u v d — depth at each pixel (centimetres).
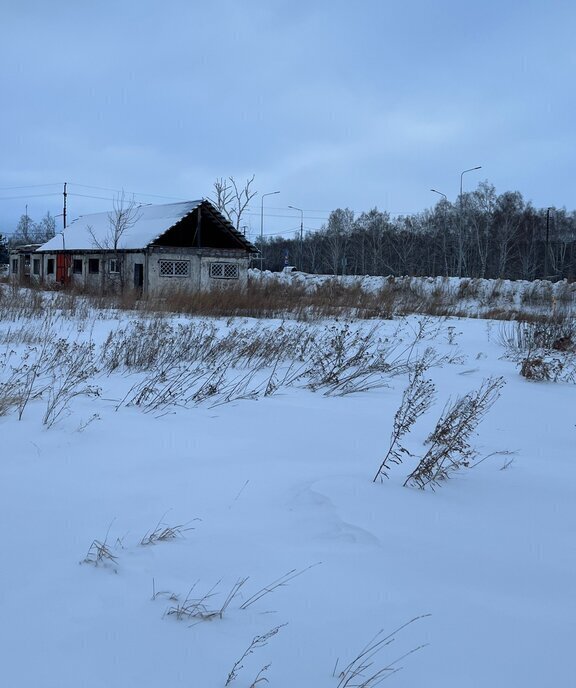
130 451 589
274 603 339
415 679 286
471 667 296
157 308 1895
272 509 467
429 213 8500
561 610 353
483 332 1778
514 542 441
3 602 327
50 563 370
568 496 545
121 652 290
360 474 561
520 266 6631
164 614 322
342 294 2703
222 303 2044
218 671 283
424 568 390
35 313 1630
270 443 646
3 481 500
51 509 449
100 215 4091
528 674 294
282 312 2020
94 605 327
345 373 1079
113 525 426
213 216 3428
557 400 1005
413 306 2597
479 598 359
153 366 1007
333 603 343
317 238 8469
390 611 338
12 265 4544
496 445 720
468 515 486
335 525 440
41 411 702
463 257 5884
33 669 276
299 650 301
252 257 4181
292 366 1084
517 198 7875
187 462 567
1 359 992
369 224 8250
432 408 891
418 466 555
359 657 298
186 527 427
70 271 3709
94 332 1392
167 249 3309
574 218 8238
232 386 910
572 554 428
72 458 561
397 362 1220
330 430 715
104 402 771
